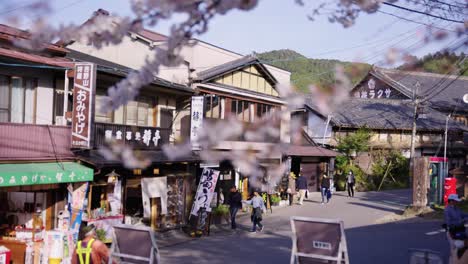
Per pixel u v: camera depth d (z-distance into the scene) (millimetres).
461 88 49375
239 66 22047
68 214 13047
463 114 46719
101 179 15367
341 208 24094
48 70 14203
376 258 12164
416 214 20438
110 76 15492
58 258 11781
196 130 18906
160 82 17672
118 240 7965
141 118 18484
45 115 14148
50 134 13227
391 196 29812
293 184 26641
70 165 13383
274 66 25875
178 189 19266
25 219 12961
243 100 23047
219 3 4047
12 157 12008
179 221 19141
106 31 4332
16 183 11078
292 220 8266
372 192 32906
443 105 45562
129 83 4785
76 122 13617
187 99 20297
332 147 35750
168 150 18250
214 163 20422
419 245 13906
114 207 15930
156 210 17781
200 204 17797
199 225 17531
